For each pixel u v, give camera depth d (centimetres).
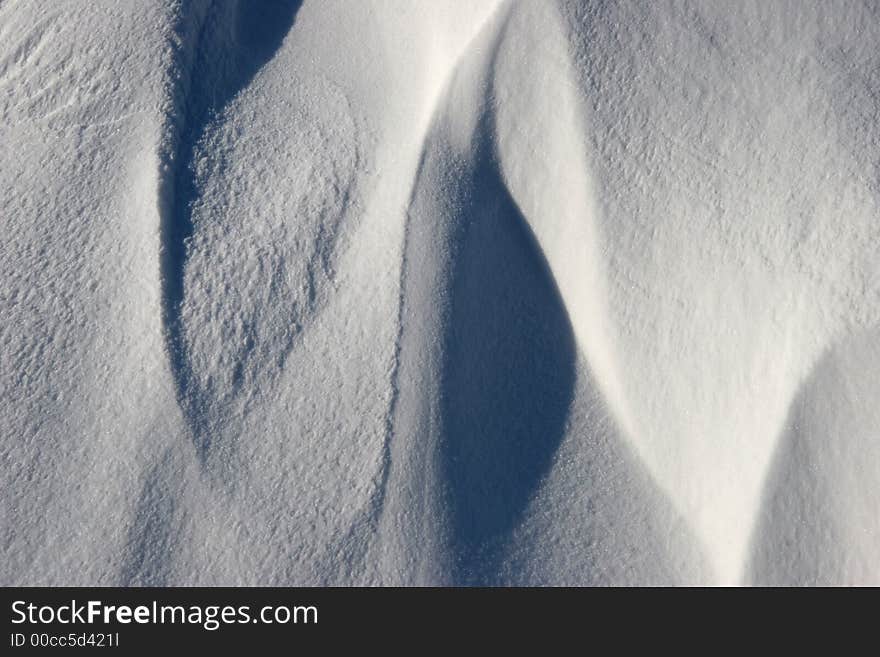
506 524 338
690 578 325
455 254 374
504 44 397
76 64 421
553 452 354
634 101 381
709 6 387
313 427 345
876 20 374
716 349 343
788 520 314
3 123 418
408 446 340
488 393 360
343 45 438
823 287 327
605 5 394
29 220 388
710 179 361
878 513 307
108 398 349
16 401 350
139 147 399
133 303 365
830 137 352
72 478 335
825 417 316
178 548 324
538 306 377
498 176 394
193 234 382
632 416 353
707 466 335
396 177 391
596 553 334
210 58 426
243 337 362
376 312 364
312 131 411
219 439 342
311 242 380
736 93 371
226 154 405
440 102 396
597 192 374
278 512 330
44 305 369
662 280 358
